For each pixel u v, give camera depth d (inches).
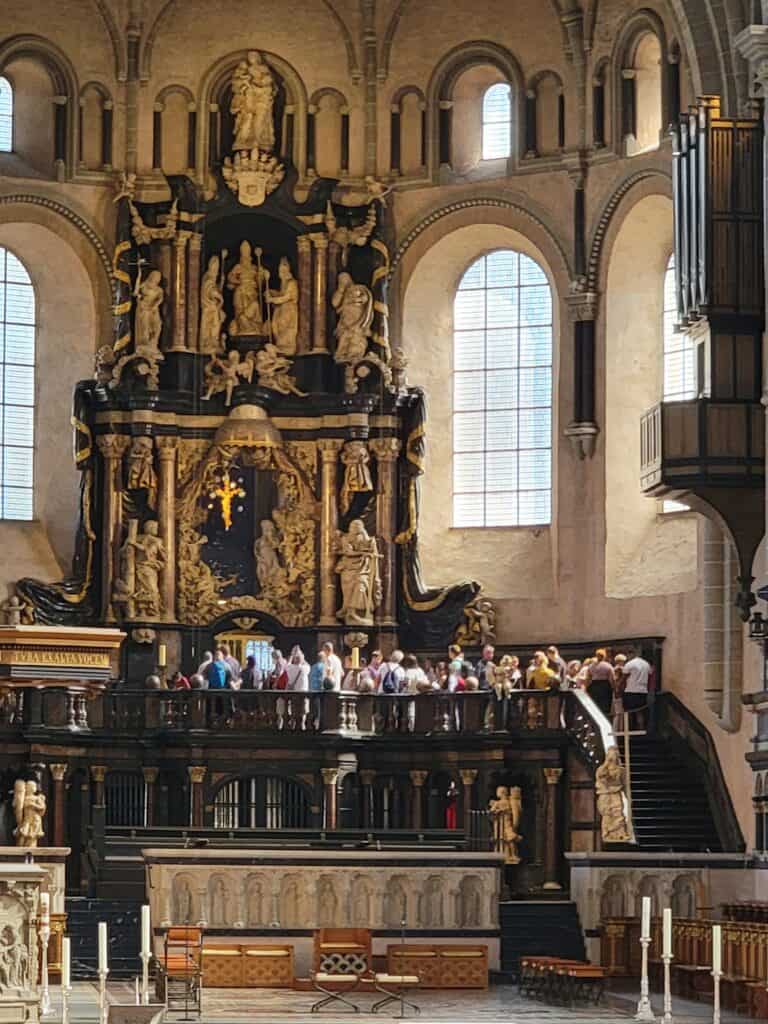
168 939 1397.6
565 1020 1311.5
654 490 1770.4
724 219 1742.1
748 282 1743.4
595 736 1875.0
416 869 1603.1
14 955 986.7
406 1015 1346.0
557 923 1672.0
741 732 1861.5
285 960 1515.7
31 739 1950.1
